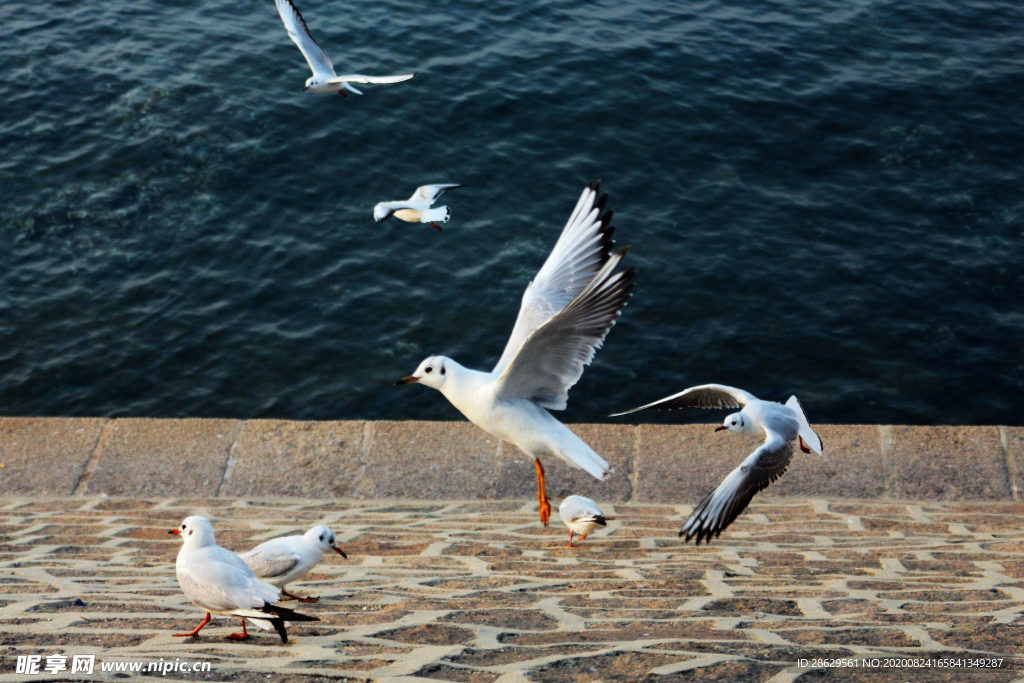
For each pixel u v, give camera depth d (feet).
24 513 29.60
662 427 34.68
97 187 65.00
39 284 59.57
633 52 76.28
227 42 76.13
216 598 17.19
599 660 15.70
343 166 67.05
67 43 75.31
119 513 29.81
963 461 32.68
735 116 71.41
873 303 59.00
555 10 80.59
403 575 23.48
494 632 17.87
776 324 57.88
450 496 31.78
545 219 64.18
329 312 58.70
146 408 54.03
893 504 30.94
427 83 72.74
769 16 81.20
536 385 21.44
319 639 17.63
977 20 81.25
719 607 20.03
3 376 55.16
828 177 67.36
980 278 60.54
